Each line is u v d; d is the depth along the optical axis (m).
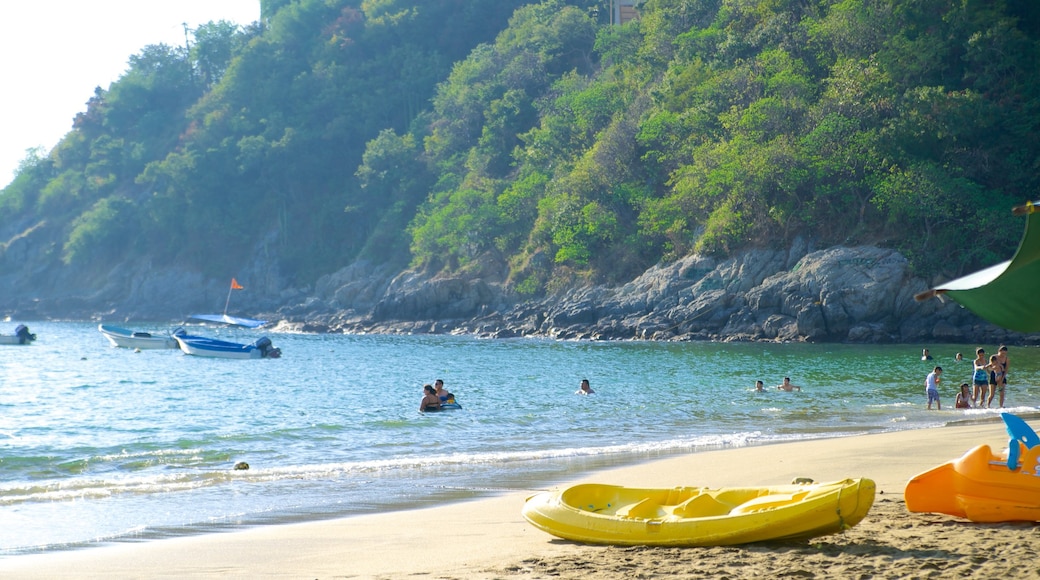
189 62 162.12
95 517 12.09
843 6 76.50
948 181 63.50
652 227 77.94
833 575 7.24
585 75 117.25
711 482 13.33
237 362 53.50
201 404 31.47
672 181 79.81
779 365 42.44
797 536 8.33
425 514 11.91
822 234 68.38
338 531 10.80
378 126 134.50
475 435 21.20
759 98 77.00
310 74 140.25
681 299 68.88
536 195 94.06
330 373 44.62
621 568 7.79
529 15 131.00
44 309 129.25
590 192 86.31
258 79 141.62
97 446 20.16
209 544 10.15
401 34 144.12
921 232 64.88
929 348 53.50
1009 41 70.00
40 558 9.58
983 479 8.98
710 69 84.25
